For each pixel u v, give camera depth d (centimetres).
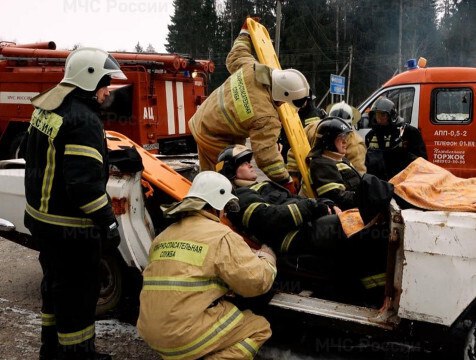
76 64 280
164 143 912
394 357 323
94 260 297
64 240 286
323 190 361
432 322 260
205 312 258
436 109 728
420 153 518
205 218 273
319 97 3459
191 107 962
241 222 328
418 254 258
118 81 819
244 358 264
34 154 286
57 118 273
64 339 295
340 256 318
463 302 252
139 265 344
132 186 349
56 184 279
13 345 345
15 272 492
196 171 467
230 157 344
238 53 463
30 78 857
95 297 303
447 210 272
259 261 266
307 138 481
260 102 375
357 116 538
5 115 892
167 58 823
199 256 257
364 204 282
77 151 269
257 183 349
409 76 744
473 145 709
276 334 348
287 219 312
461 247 250
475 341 267
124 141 417
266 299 297
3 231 391
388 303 278
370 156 493
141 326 263
